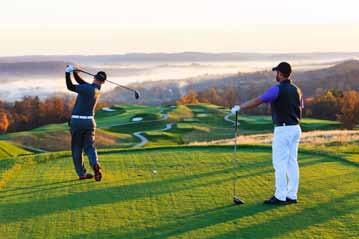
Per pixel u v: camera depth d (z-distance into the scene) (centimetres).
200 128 6581
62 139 5353
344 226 852
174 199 1033
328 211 938
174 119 7388
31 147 5028
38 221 903
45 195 1084
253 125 6894
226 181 1188
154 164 1416
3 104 12862
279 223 871
